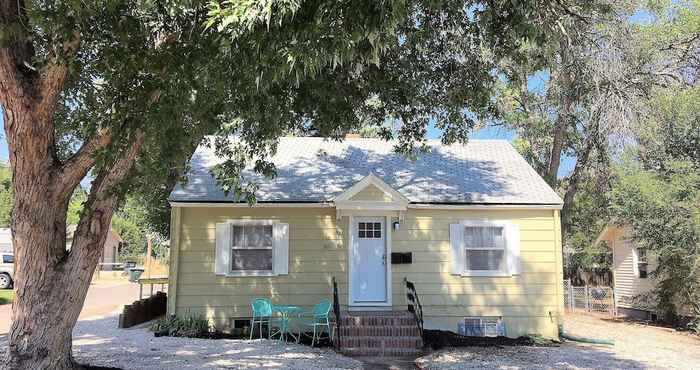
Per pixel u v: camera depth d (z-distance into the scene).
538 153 24.42
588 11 10.31
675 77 18.95
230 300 13.73
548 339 13.81
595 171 21.30
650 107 18.33
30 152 7.01
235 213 14.07
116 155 6.88
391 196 13.92
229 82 6.86
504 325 14.01
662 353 12.45
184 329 13.01
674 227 16.53
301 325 13.73
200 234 13.92
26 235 7.13
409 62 9.79
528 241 14.36
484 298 14.09
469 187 15.04
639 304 20.91
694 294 16.64
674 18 19.53
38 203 7.12
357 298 13.93
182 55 6.55
